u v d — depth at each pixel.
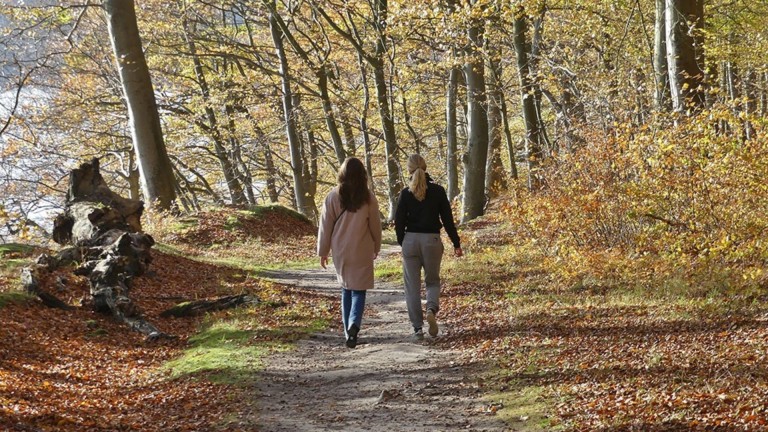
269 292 13.03
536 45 23.45
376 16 27.75
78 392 7.21
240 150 37.00
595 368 6.92
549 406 6.07
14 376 7.29
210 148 40.12
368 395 7.00
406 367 7.95
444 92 36.34
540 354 7.73
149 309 11.43
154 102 21.59
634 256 11.79
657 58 15.63
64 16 26.86
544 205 13.48
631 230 12.32
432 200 8.98
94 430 5.97
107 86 34.53
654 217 11.23
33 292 10.38
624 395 6.03
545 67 21.95
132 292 12.20
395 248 23.23
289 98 32.25
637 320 8.71
